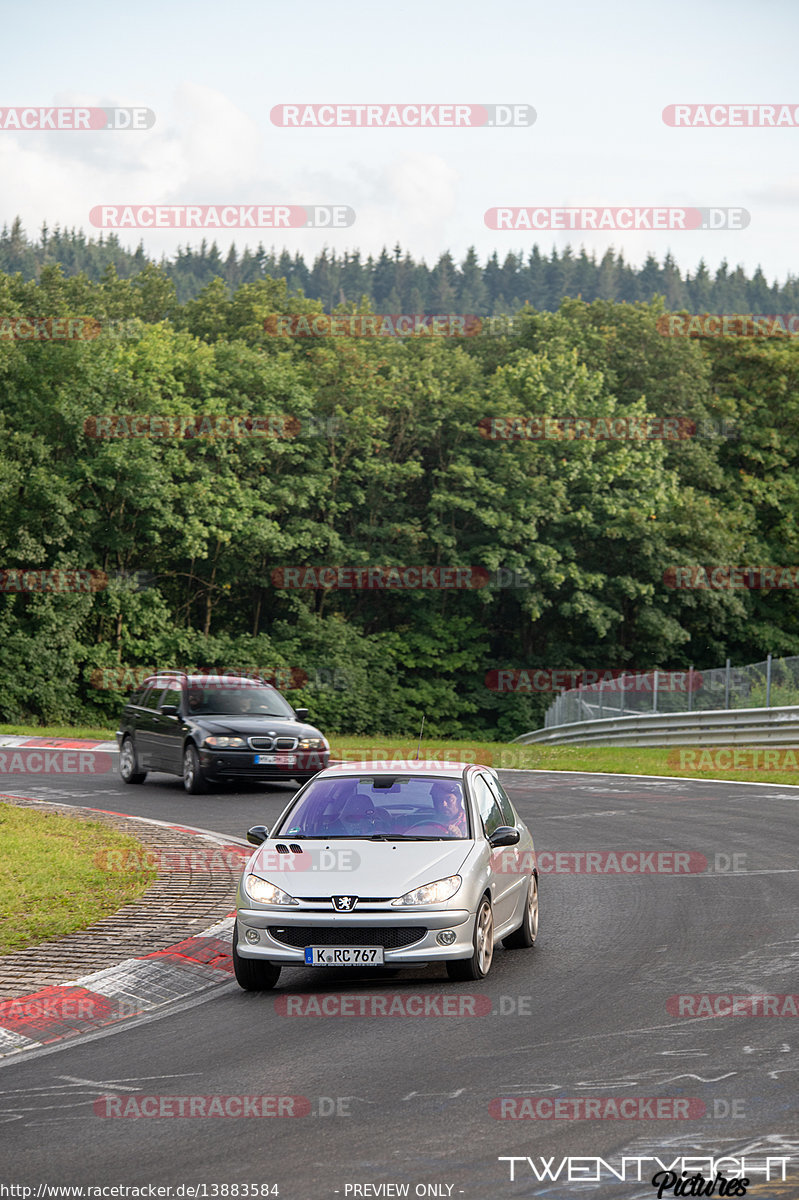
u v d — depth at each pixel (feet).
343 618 586.45
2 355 522.88
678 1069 62.80
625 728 319.88
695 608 601.62
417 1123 55.62
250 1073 64.39
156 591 514.68
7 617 479.82
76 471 491.31
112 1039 72.28
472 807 92.94
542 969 88.74
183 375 566.36
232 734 204.54
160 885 122.72
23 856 139.64
